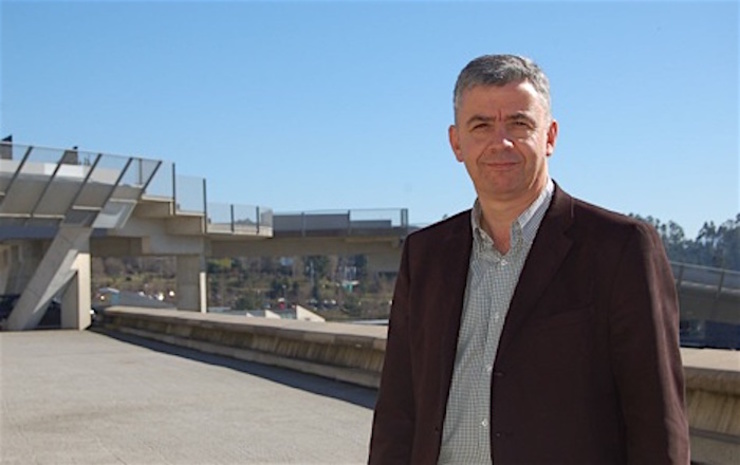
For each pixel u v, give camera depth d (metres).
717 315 24.14
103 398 12.45
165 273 108.88
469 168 2.89
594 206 2.81
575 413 2.63
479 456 2.80
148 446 8.80
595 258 2.69
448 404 2.89
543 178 2.86
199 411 10.91
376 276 67.31
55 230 31.53
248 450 8.43
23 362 18.39
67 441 9.20
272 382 13.54
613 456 2.62
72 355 19.95
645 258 2.63
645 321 2.58
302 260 90.69
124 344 23.12
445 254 3.04
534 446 2.65
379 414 3.23
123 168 29.47
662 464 2.51
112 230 34.22
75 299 31.22
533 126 2.82
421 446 2.95
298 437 8.98
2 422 10.52
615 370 2.64
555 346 2.67
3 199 26.98
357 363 13.13
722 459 6.55
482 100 2.82
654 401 2.55
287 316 48.31
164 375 15.20
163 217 35.81
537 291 2.73
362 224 41.78
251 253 43.62
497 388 2.73
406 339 3.18
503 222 2.90
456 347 2.91
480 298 2.89
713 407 6.82
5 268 36.72
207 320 19.97
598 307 2.66
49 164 27.30
